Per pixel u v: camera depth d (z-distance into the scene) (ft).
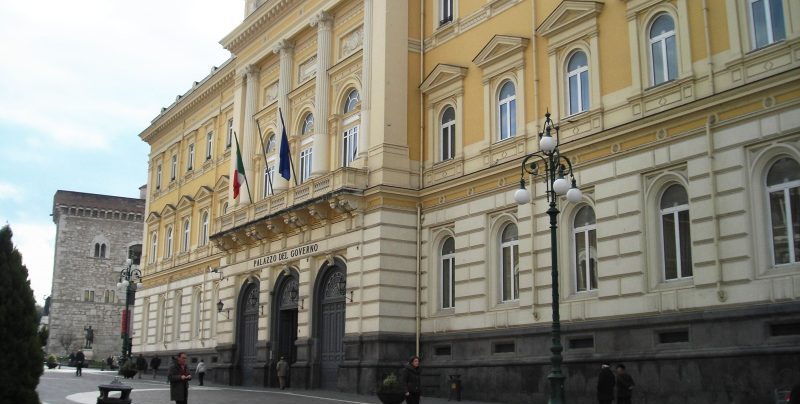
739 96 67.05
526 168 87.71
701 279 68.33
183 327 166.20
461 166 97.86
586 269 80.53
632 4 78.33
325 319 109.91
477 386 89.97
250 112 139.54
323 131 116.57
